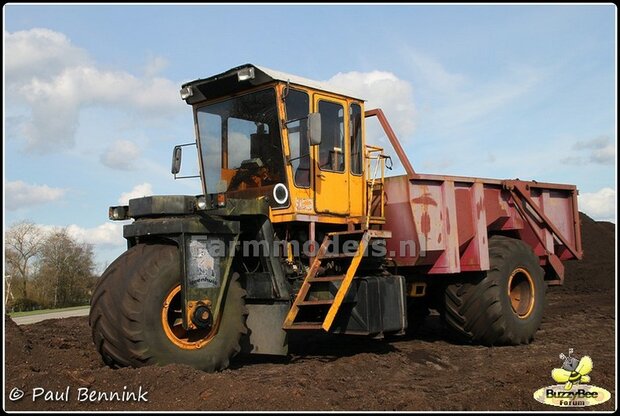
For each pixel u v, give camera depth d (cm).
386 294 721
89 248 3212
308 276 681
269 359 717
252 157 727
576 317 1127
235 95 741
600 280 1655
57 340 774
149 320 560
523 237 983
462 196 870
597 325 1027
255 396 500
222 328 616
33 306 2983
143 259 575
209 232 602
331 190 743
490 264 866
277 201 702
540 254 998
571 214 1061
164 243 604
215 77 724
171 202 601
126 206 649
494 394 549
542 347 844
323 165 738
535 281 909
